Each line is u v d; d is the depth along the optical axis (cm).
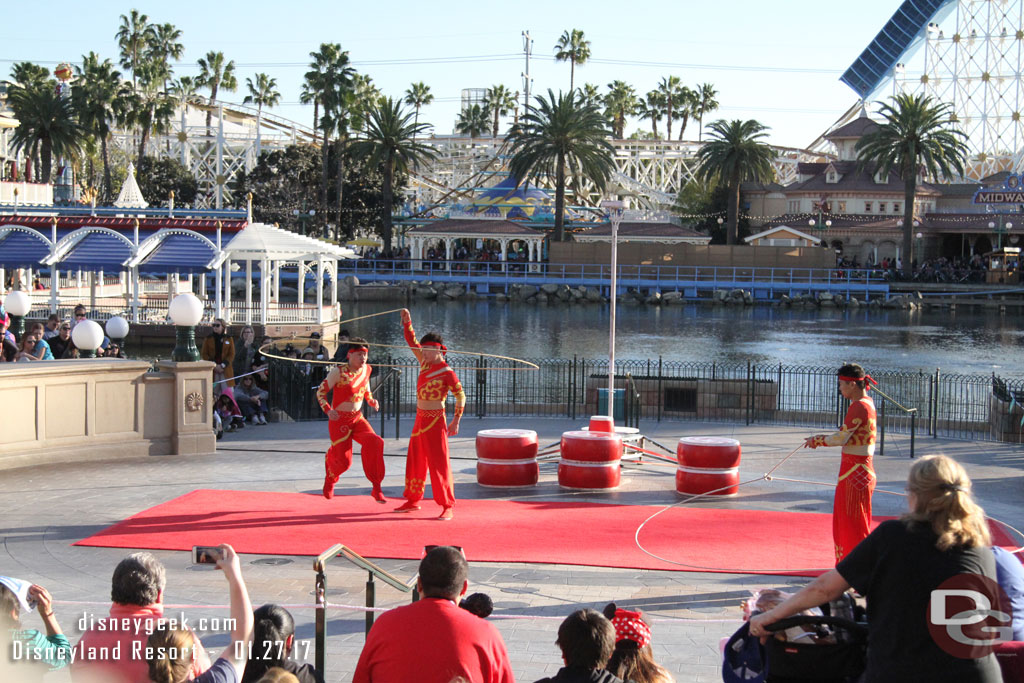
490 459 1559
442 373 1319
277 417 2295
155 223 4762
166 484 1520
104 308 4984
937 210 10469
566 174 9744
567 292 8862
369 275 8944
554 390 3048
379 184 10269
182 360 1773
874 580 487
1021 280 9156
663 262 9231
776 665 532
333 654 866
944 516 477
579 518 1349
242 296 7925
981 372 4534
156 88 9931
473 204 10194
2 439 1573
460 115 14475
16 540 1198
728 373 4000
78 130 8025
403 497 1457
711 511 1409
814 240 9419
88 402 1669
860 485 1048
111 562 1116
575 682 539
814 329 6738
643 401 2478
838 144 11431
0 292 4797
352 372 1365
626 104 14000
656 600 1026
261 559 1135
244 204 9819
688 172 12638
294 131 11569
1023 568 613
